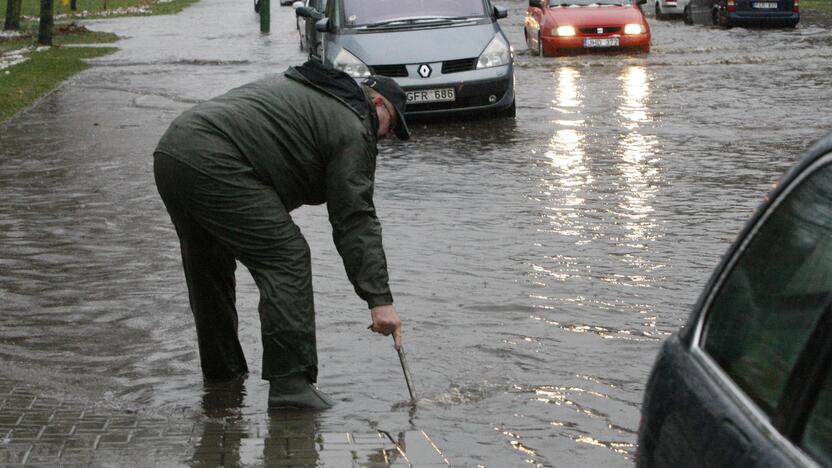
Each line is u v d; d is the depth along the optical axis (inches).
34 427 303.6
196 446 289.0
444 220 585.9
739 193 642.2
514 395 336.8
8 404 326.6
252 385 353.1
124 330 412.8
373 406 329.1
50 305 444.1
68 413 319.3
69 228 580.1
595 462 283.3
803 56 1428.4
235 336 358.0
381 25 994.1
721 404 153.1
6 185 701.9
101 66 1494.8
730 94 1081.4
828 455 131.0
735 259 169.3
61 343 398.3
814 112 961.5
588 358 371.2
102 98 1142.3
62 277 486.6
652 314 419.2
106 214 613.3
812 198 156.6
